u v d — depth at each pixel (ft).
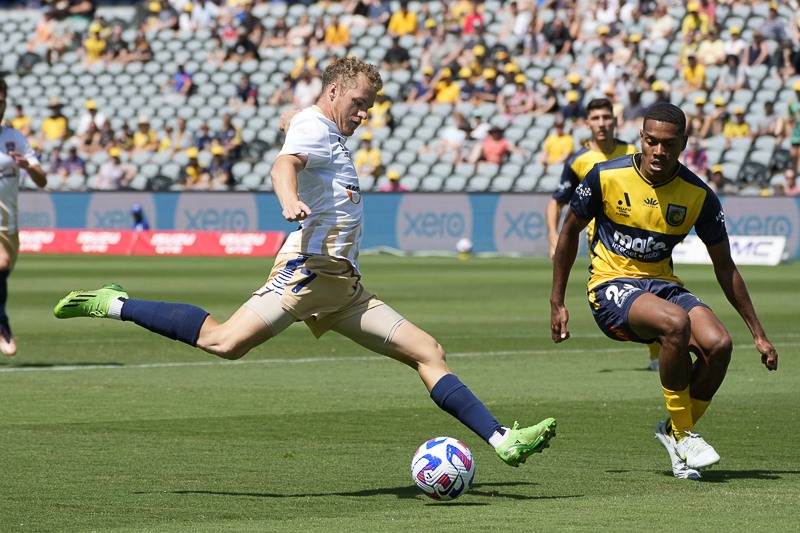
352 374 108.06
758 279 240.53
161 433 75.05
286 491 57.31
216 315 159.63
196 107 420.77
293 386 99.30
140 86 437.58
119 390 96.53
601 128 100.73
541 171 346.74
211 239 346.13
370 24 428.97
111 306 57.36
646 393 94.58
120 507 53.36
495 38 401.90
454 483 53.98
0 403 88.63
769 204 300.61
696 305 64.80
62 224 364.99
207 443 71.46
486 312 172.04
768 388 97.81
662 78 361.51
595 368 112.27
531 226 324.19
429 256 332.39
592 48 382.63
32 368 112.27
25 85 450.30
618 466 64.95
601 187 66.23
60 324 159.63
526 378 104.58
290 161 53.78
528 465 65.10
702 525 49.57
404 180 363.35
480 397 92.32
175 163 392.06
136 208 350.43
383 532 48.26
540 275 254.27
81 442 71.46
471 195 329.93
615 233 67.21
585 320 164.04
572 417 82.33
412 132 378.53
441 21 415.03
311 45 427.74
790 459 67.00
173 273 261.24
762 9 372.79
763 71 352.28
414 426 78.13
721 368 62.85
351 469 63.21
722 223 65.62
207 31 449.89
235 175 382.42
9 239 110.42
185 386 99.35
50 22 471.21
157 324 56.49
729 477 61.57
